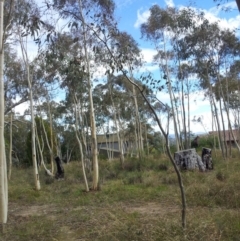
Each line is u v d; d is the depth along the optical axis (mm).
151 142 45719
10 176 24438
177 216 8141
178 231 6301
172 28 26281
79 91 17484
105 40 9508
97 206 11719
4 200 8727
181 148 30953
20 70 22406
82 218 9523
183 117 38188
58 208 12086
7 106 23531
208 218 7340
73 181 19984
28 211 12062
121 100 31234
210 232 6309
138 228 6832
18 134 38438
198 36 25906
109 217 8609
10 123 26188
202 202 10141
